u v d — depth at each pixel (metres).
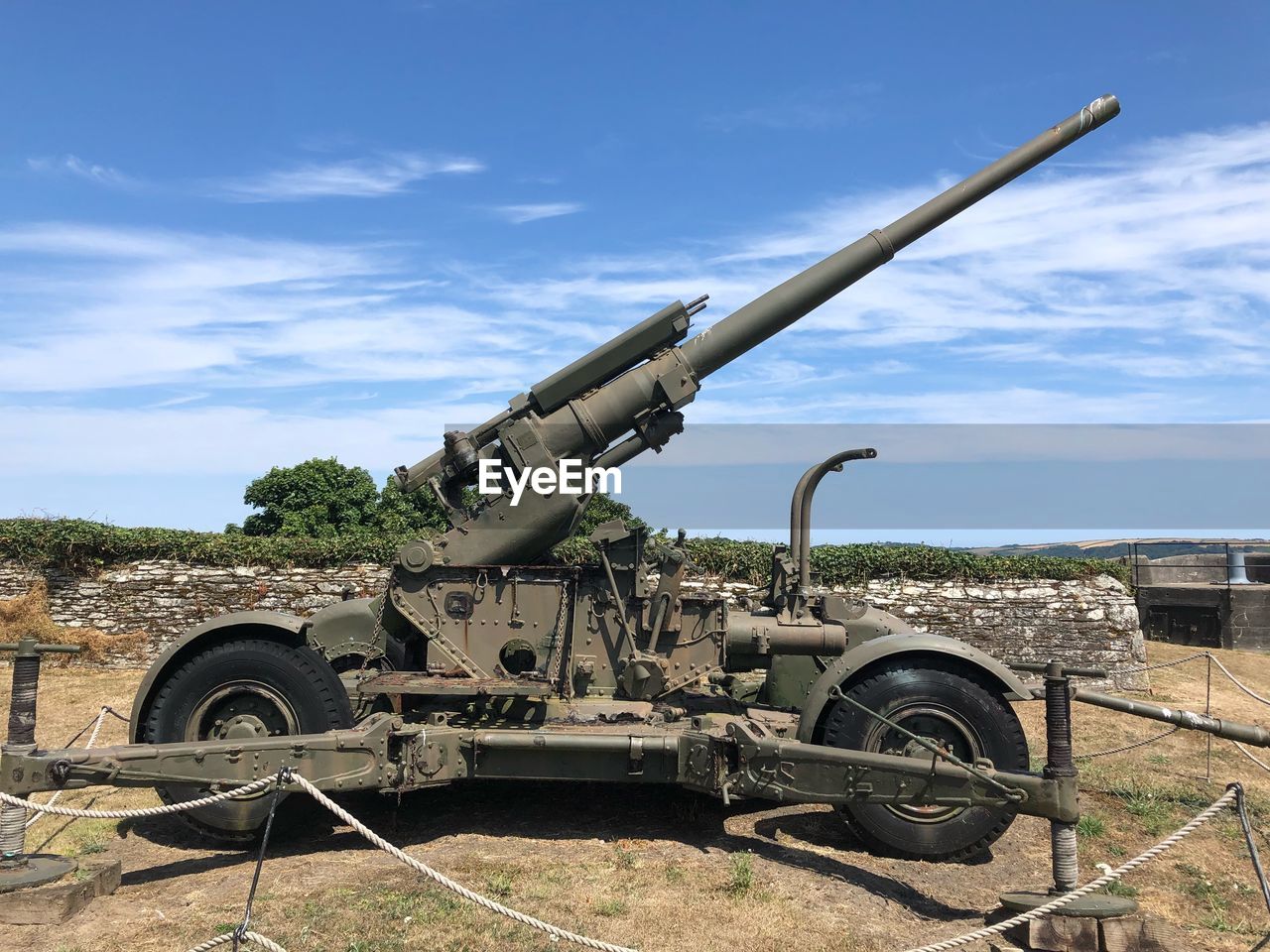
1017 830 5.72
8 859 4.39
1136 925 3.95
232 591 11.89
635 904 4.33
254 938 3.48
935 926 4.27
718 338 6.05
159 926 4.07
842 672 5.15
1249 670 12.54
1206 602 14.86
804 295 6.08
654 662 5.49
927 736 5.11
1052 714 4.29
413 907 4.23
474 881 4.60
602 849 5.14
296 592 11.92
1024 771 5.00
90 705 9.39
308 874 4.72
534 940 3.95
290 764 4.88
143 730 5.30
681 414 6.05
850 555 11.98
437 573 5.73
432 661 5.61
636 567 5.61
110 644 11.62
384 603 5.90
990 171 6.23
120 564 11.97
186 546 11.96
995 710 5.03
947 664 5.19
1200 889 4.81
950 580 11.93
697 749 4.96
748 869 4.70
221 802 5.04
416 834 5.42
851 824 5.13
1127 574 12.34
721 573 11.84
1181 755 7.77
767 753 4.83
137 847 5.27
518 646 5.62
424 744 4.99
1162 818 5.95
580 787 6.34
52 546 11.78
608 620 5.66
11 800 4.23
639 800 6.09
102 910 4.25
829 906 4.40
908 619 11.66
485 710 5.50
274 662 5.31
